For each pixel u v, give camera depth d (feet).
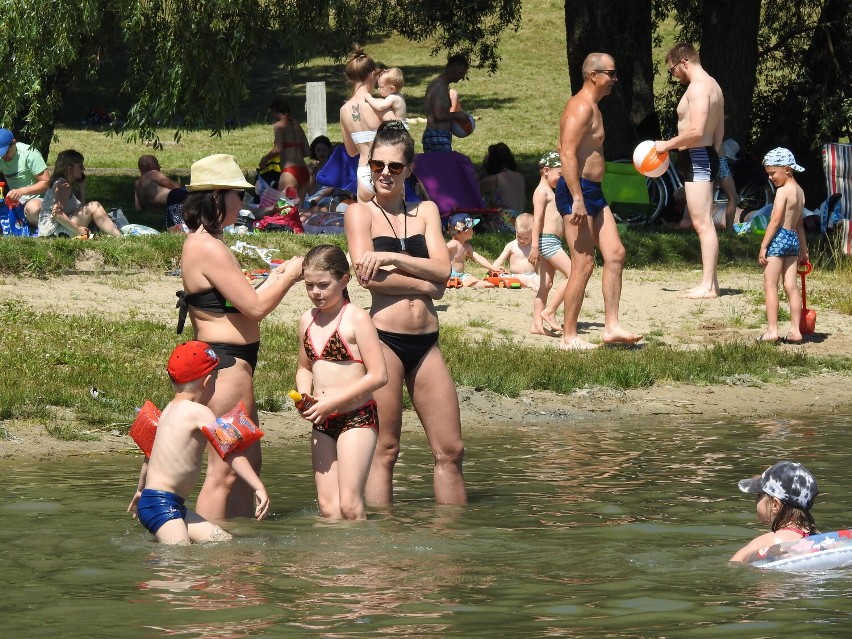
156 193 153.17
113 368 81.00
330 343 49.47
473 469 61.05
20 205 124.06
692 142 115.03
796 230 102.78
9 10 126.11
